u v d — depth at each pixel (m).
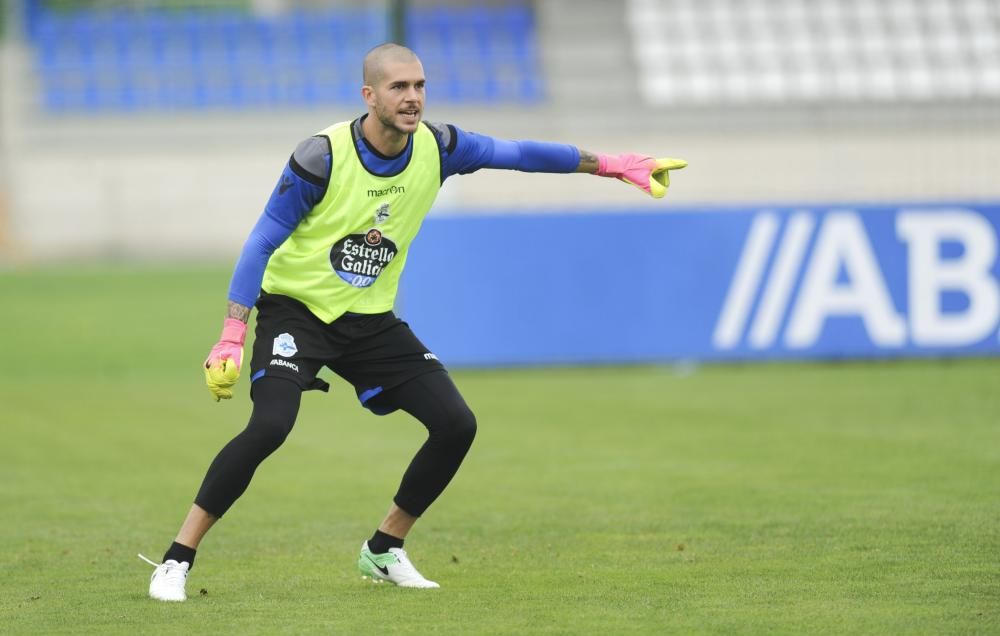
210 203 101.50
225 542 23.31
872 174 89.50
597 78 98.69
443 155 18.66
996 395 42.72
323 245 18.27
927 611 17.30
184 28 109.00
